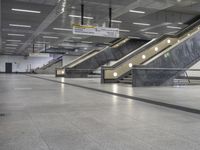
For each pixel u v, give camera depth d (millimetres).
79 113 5160
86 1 13430
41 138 3371
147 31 23500
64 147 3016
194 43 13328
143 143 3207
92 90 10398
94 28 14039
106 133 3664
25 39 28688
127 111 5453
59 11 15469
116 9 15109
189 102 6242
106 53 25000
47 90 10289
